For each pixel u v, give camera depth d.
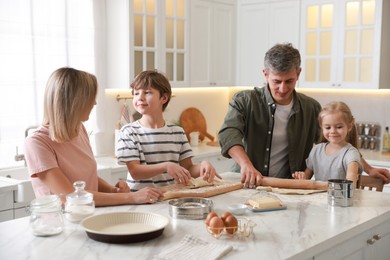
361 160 2.50
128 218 1.74
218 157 4.55
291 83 2.40
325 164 2.54
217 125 5.32
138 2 4.00
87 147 2.19
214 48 4.74
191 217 1.82
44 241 1.58
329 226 1.77
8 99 3.56
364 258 1.91
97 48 4.07
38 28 3.68
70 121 1.94
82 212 1.76
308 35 4.51
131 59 3.96
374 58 4.15
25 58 3.63
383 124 4.57
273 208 1.96
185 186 2.26
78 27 3.93
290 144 2.61
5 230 1.69
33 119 3.70
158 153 2.51
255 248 1.53
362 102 4.66
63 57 3.85
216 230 1.60
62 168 2.02
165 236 1.63
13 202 2.99
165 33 4.25
